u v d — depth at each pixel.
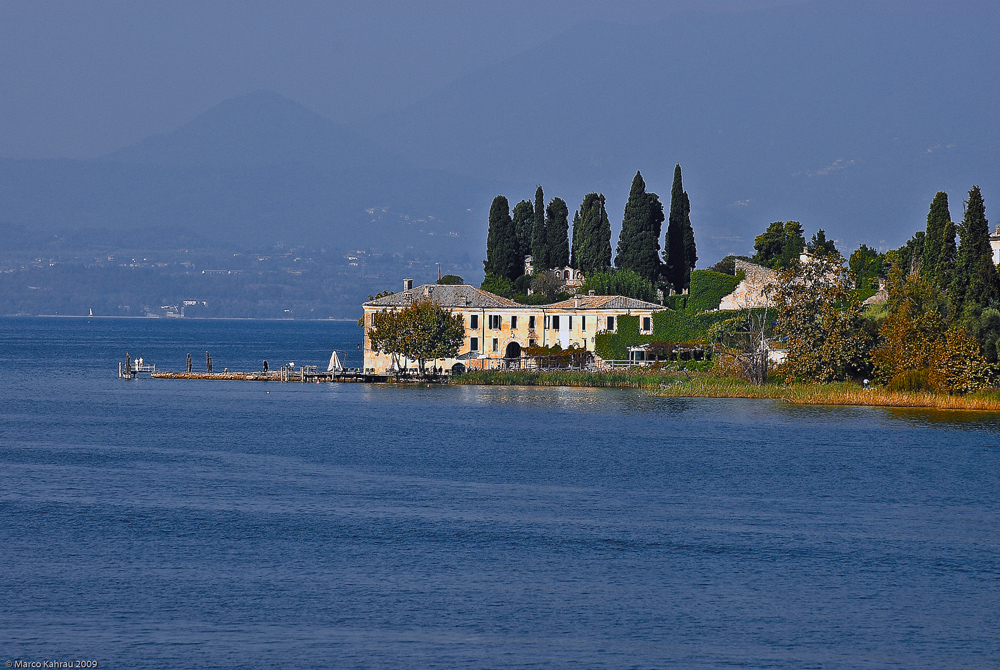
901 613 155.88
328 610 154.38
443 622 150.38
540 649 141.50
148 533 192.88
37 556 177.75
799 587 166.62
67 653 139.12
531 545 187.88
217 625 148.50
